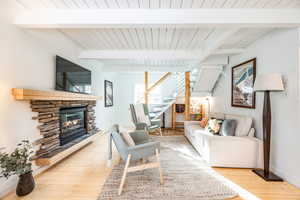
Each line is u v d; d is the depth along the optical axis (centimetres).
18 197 191
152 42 317
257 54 297
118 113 696
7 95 195
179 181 226
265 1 178
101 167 273
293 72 220
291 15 192
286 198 190
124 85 698
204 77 468
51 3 186
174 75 685
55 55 286
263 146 252
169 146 391
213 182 224
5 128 193
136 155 210
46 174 247
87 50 367
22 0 182
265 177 231
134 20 196
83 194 197
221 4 184
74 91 340
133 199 186
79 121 382
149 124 497
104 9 196
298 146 212
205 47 328
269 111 238
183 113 643
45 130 258
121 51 370
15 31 204
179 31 262
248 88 321
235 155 268
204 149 296
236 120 323
